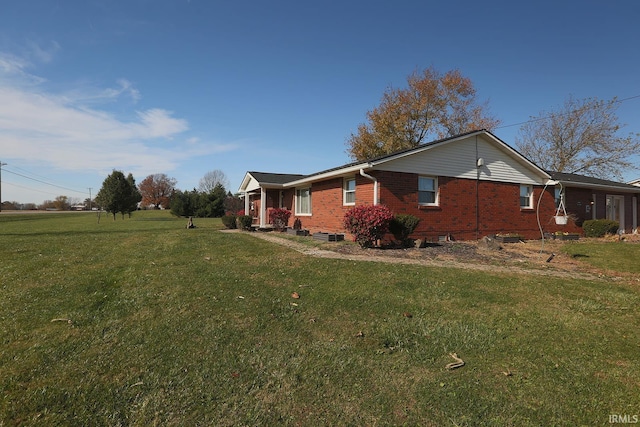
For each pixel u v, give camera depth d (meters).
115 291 5.50
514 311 4.68
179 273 6.64
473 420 2.44
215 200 43.34
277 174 21.16
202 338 3.72
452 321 4.28
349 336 3.82
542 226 15.52
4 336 3.75
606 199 18.17
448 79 30.06
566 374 3.07
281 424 2.39
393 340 3.73
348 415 2.49
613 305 5.06
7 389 2.74
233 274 6.54
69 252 9.48
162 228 20.97
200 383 2.86
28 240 12.60
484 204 13.66
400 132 30.20
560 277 6.91
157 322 4.16
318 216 14.88
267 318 4.31
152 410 2.52
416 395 2.73
